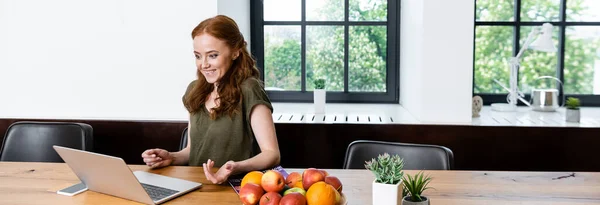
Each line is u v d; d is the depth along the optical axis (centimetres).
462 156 283
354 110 341
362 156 220
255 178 152
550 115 316
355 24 368
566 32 352
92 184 168
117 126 302
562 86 345
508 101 347
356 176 190
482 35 356
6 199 162
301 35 371
